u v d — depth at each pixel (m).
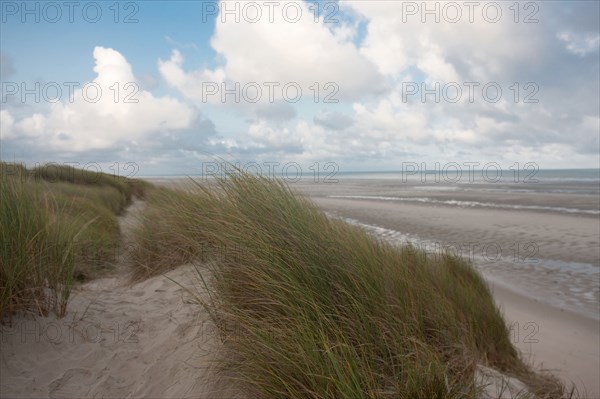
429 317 3.70
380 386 2.59
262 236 3.71
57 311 3.69
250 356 2.68
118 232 8.42
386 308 3.29
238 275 3.47
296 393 2.44
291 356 2.59
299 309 2.97
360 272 3.51
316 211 4.87
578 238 13.96
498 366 4.49
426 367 2.68
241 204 4.45
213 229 4.46
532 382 4.39
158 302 4.36
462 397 2.68
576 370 5.28
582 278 9.79
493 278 9.95
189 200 5.64
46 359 3.20
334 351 2.71
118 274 5.65
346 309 3.14
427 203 26.88
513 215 19.70
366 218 19.88
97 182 16.23
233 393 2.74
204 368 3.01
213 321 3.28
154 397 2.94
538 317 7.41
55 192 7.77
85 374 3.15
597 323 7.07
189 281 4.65
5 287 3.29
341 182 74.81
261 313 3.13
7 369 3.02
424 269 5.22
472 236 14.80
